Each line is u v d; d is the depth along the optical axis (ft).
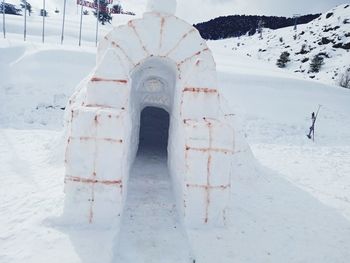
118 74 14.96
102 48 17.28
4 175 19.98
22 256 11.75
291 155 36.60
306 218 17.71
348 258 14.02
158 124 34.14
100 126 13.82
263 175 24.30
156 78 21.90
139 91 21.65
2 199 16.44
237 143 22.77
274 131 50.85
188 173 14.73
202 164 14.75
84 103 15.79
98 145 13.87
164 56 17.03
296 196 21.15
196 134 14.65
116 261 12.26
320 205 19.99
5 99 46.21
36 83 50.88
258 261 13.01
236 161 22.39
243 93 62.95
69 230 13.64
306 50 154.40
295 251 14.11
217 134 14.74
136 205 16.71
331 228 16.80
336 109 63.82
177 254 13.08
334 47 149.18
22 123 41.42
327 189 24.03
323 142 48.49
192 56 17.07
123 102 14.98
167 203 17.19
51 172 20.88
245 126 51.37
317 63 132.77
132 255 12.75
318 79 124.06
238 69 81.10
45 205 15.67
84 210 13.98
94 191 13.96
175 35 17.02
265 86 68.03
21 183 18.75
